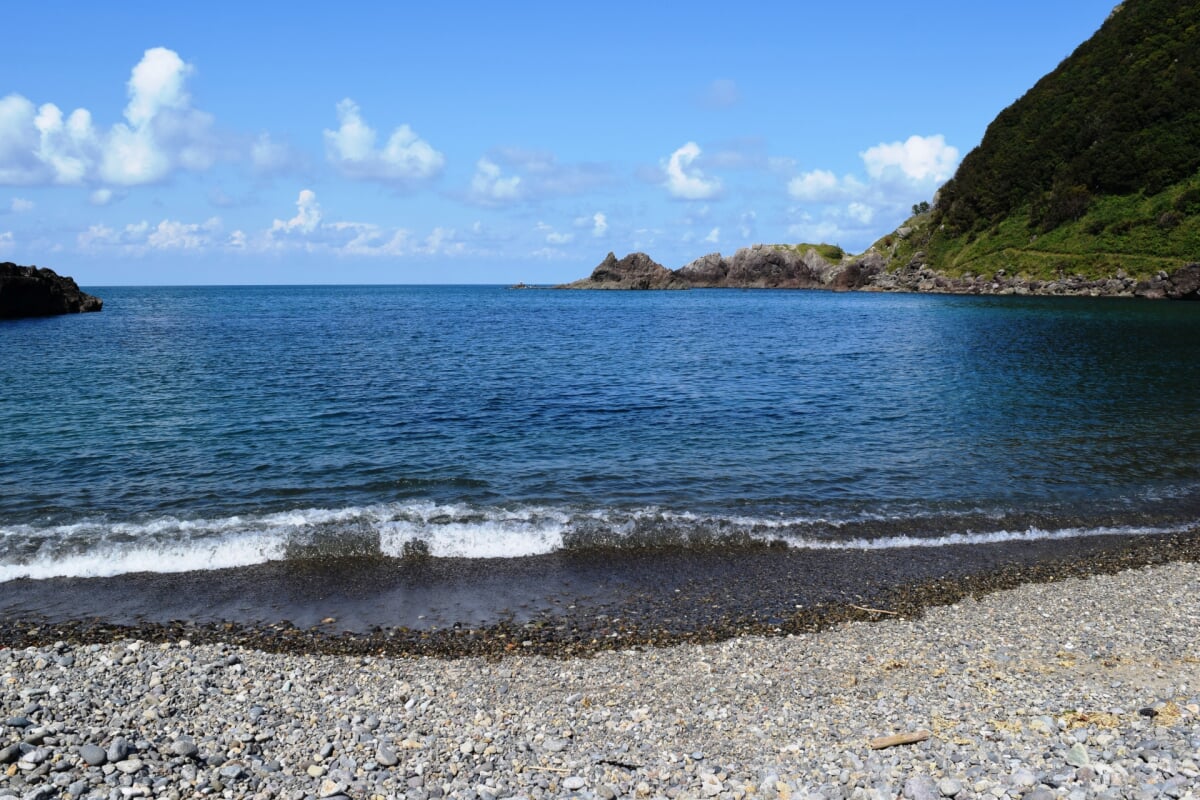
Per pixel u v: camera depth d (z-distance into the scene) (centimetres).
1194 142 11200
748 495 1959
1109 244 11175
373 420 2805
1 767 718
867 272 16388
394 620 1275
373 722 895
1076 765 752
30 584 1408
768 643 1184
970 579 1462
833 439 2561
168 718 874
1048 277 11431
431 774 781
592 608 1328
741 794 749
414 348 5478
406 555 1562
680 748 853
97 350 5150
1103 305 9056
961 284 12838
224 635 1212
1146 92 12181
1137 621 1230
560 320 8975
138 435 2523
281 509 1814
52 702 880
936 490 2012
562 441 2506
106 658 1062
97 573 1456
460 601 1353
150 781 723
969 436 2611
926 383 3797
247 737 836
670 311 10819
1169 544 1652
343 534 1638
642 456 2322
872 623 1262
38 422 2716
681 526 1720
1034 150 13388
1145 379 3856
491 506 1853
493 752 836
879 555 1586
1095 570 1507
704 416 2942
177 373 4000
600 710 955
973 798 707
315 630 1233
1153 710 867
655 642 1195
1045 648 1130
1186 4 13062
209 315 9769
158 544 1584
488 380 3859
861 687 1012
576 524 1727
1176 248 10362
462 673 1078
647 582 1444
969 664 1078
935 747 814
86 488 1956
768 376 4072
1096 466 2239
